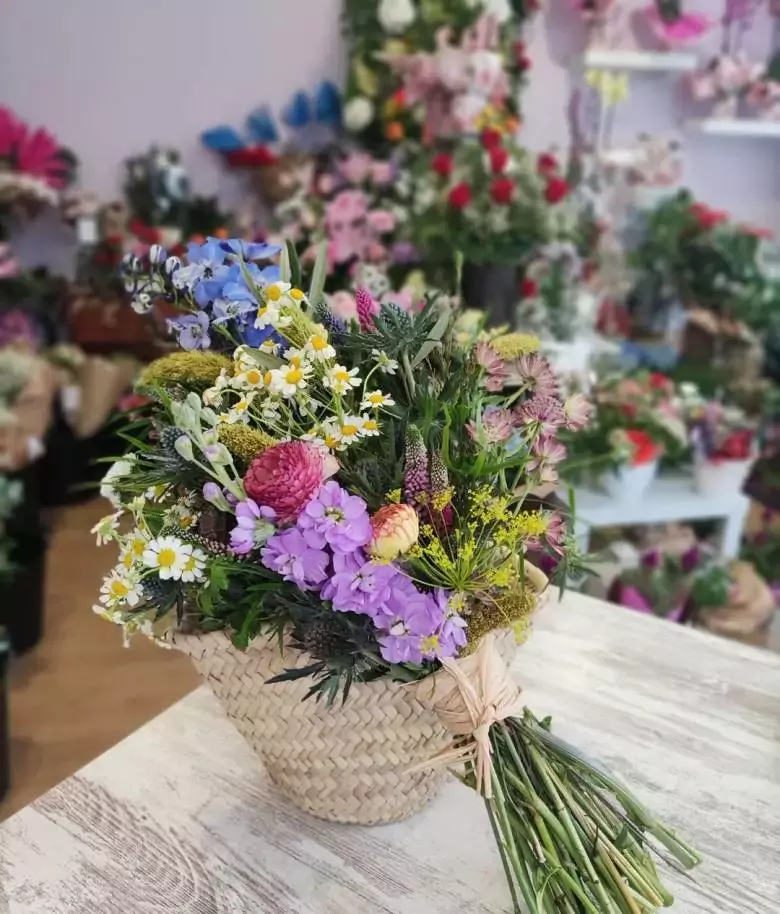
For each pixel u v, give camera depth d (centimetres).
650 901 71
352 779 78
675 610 204
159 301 105
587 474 206
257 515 62
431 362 80
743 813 85
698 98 284
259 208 295
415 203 240
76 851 81
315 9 279
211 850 81
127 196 293
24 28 281
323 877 78
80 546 279
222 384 70
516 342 83
